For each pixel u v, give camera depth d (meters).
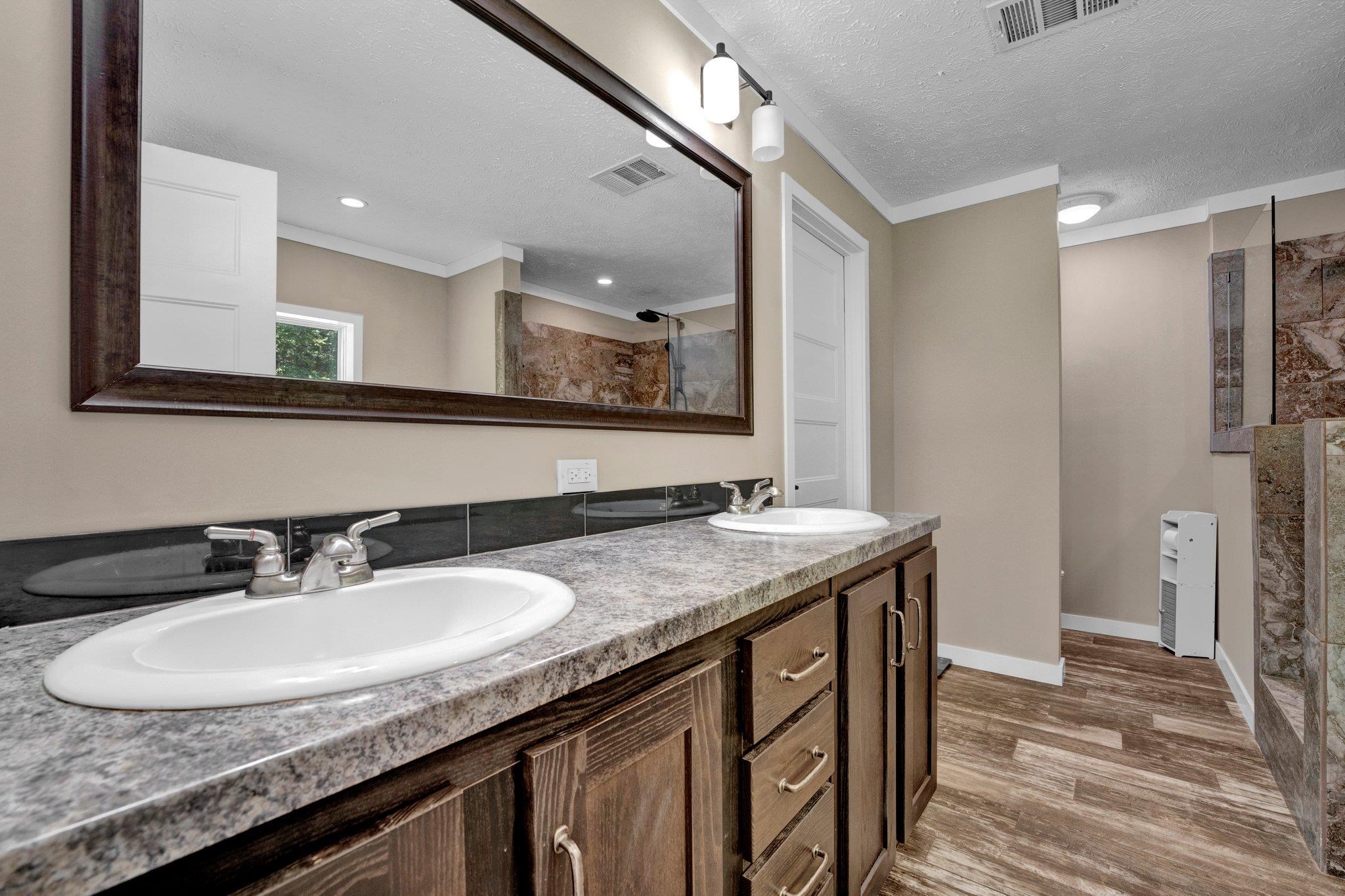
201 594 0.77
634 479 1.50
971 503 2.85
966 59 1.92
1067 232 3.41
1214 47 1.85
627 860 0.61
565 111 1.30
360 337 0.95
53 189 0.68
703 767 0.73
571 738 0.55
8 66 0.65
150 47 0.75
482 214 1.14
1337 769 1.38
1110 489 3.29
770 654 0.87
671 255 1.61
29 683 0.48
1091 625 3.32
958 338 2.90
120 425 0.72
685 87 1.67
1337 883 1.34
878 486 2.92
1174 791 1.72
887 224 3.05
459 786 0.47
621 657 0.60
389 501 0.99
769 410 2.04
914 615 1.46
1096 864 1.42
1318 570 1.45
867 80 2.03
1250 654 2.19
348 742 0.39
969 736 2.09
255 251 0.84
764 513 1.77
